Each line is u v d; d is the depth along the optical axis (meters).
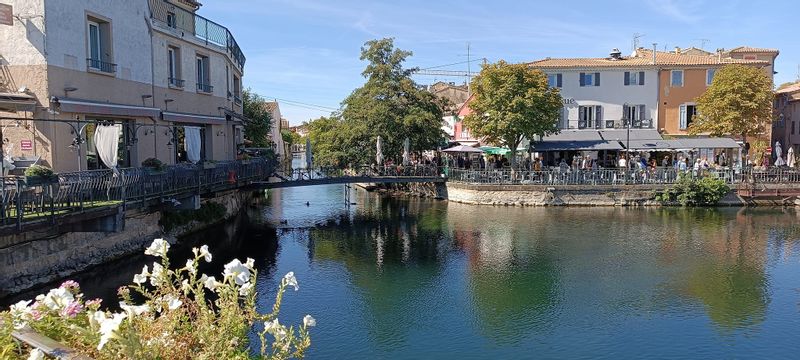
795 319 13.80
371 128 39.16
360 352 11.89
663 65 41.66
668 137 40.72
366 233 25.27
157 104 21.08
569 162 40.97
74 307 4.60
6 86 15.15
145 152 20.02
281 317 13.84
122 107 18.08
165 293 5.12
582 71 41.84
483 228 26.06
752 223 26.97
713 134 38.69
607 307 14.77
